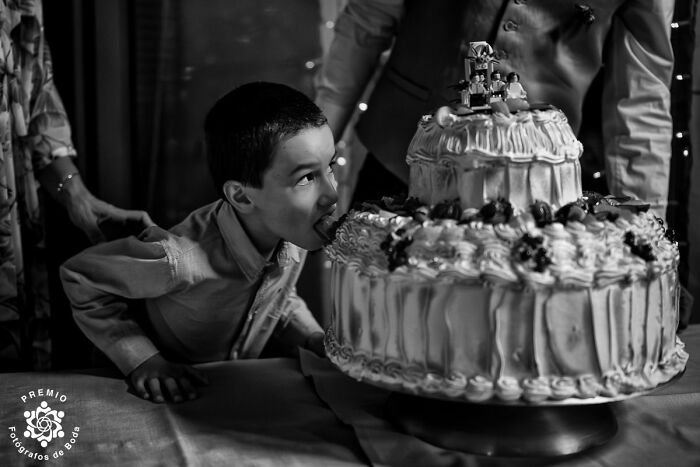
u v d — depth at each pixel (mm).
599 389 1102
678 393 1424
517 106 1274
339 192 2723
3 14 1882
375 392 1446
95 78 2508
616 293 1108
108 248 1589
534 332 1093
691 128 2406
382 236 1200
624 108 1864
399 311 1155
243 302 1648
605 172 2025
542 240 1090
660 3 1757
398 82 2023
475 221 1144
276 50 2701
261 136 1392
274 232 1495
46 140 2080
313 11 2697
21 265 2018
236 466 1150
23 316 2039
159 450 1211
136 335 1564
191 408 1388
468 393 1101
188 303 1607
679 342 1339
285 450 1211
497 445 1162
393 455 1170
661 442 1220
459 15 1871
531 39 1833
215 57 2660
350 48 2139
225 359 1776
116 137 2561
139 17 2561
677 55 2176
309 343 1782
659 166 1872
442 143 1233
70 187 2092
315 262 2803
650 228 1210
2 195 1931
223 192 1514
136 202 2662
